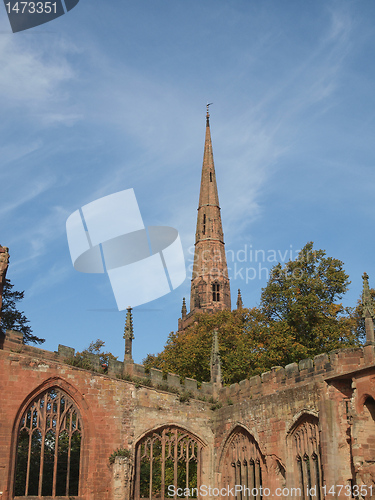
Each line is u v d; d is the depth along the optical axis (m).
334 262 63.53
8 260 46.31
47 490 53.31
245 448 46.31
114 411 46.91
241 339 71.25
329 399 37.47
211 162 174.88
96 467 45.00
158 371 50.09
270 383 44.81
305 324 60.31
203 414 50.47
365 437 34.41
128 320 50.66
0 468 41.09
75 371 46.06
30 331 72.56
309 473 38.94
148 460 54.00
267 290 64.44
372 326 36.97
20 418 43.03
